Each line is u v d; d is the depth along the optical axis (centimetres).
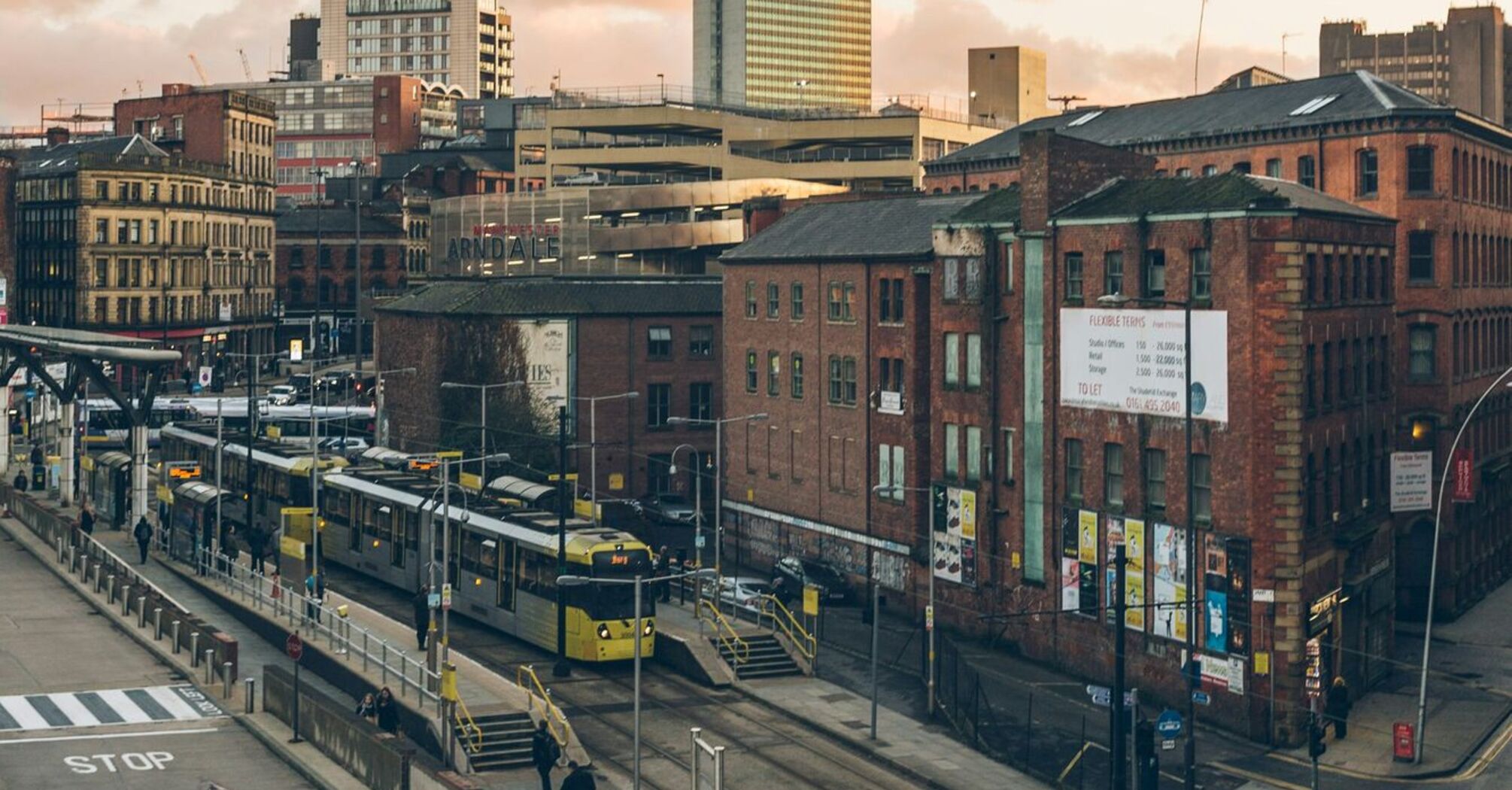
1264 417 5509
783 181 13862
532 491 7331
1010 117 17462
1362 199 7644
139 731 5066
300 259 19175
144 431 8012
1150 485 5912
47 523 7894
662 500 9456
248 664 5912
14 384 12631
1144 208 5950
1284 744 5453
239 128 17638
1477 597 7850
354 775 4572
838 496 7794
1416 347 7412
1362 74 8144
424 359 10244
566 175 16238
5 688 5500
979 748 5188
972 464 6844
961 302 6838
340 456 8750
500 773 4825
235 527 8356
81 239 15438
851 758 5106
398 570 7219
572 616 5956
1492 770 5216
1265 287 5509
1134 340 5938
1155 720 5694
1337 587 5816
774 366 8344
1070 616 6234
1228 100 8900
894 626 7006
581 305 9756
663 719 5441
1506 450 8300
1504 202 8319
